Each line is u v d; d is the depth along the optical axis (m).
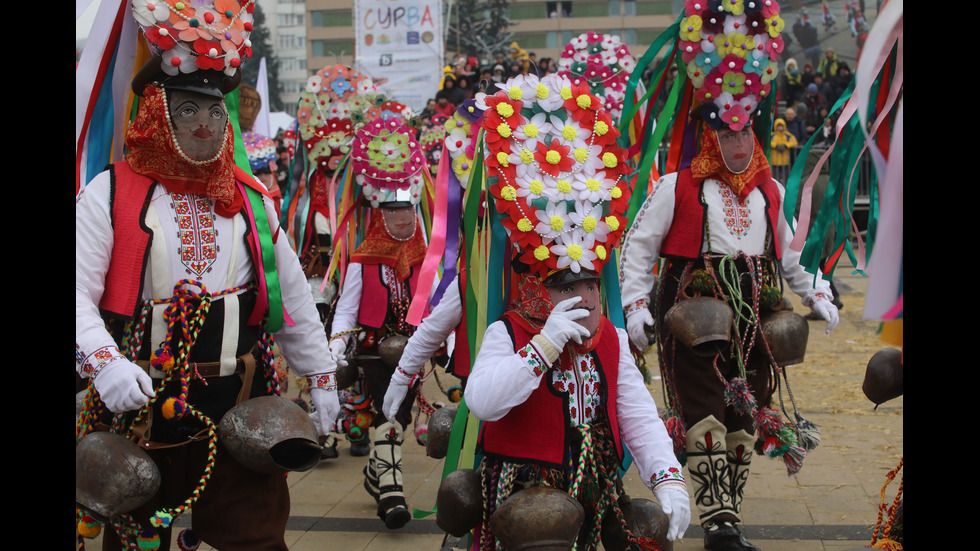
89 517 2.75
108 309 2.62
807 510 4.25
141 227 2.65
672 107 4.18
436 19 11.21
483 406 2.41
